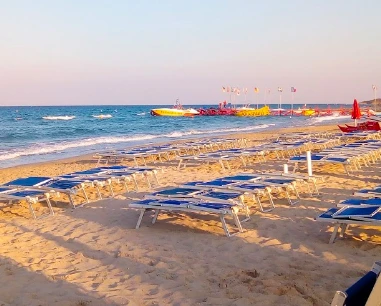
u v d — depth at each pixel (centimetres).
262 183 837
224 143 2173
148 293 465
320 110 8175
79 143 2783
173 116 7450
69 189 860
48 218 811
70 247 636
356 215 575
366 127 2642
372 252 568
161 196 744
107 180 964
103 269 542
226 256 573
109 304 438
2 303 447
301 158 1191
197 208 657
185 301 439
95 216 812
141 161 1678
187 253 588
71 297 457
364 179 1127
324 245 602
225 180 863
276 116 7394
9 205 934
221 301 434
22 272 535
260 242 626
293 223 719
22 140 3056
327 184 1045
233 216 679
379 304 251
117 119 6644
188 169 1393
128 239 659
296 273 502
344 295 253
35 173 1478
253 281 479
